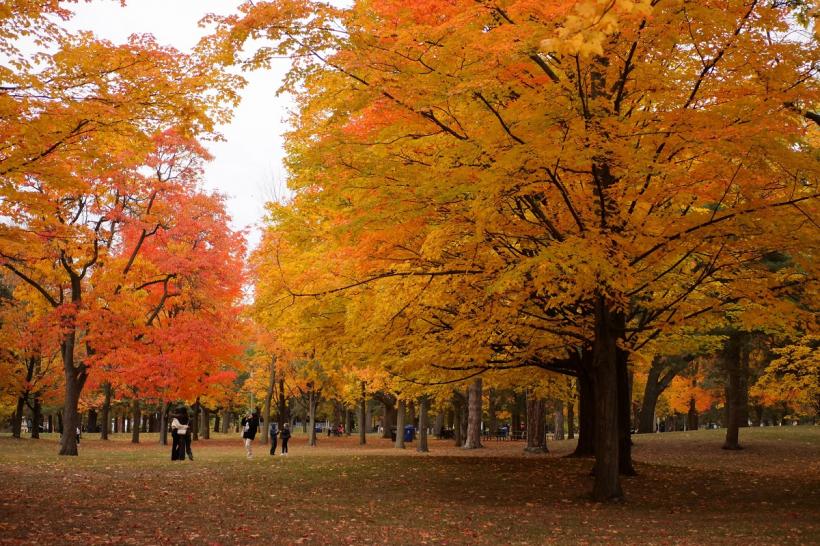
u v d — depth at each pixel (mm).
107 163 11781
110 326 23344
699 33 9375
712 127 9438
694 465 22750
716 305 12812
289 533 8680
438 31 9078
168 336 24453
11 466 17188
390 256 12258
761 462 23406
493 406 53031
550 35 8602
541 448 30094
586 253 9305
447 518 10375
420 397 32938
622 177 10055
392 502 12242
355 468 17719
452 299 12789
